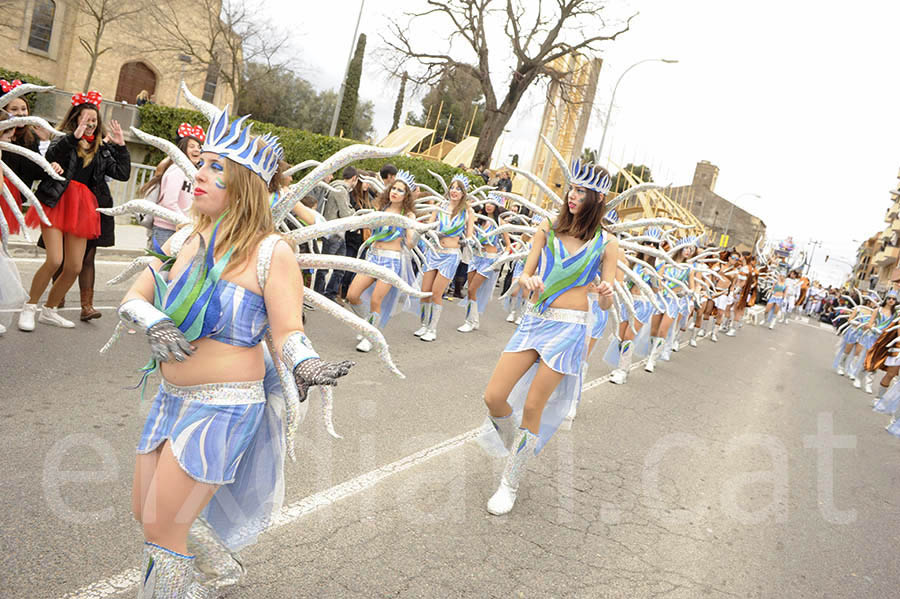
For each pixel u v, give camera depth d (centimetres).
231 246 234
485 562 362
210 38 3203
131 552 312
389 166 915
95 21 3359
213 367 235
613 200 450
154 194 651
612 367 999
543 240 435
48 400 474
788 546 450
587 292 434
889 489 623
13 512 328
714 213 8169
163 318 224
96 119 620
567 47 3017
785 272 3055
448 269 925
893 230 6725
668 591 363
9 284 539
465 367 808
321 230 264
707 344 1584
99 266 979
